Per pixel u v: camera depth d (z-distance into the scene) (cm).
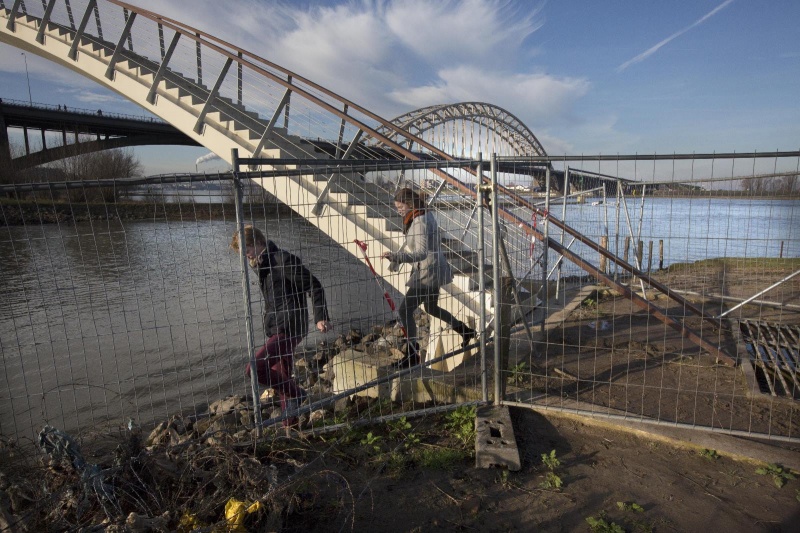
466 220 640
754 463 314
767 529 252
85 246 1259
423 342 687
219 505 254
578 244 841
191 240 1415
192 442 313
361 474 307
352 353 515
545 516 264
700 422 360
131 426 314
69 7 1150
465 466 314
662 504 274
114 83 1056
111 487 256
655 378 446
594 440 346
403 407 410
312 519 261
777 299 798
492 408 379
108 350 848
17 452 294
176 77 1052
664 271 1168
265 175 325
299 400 387
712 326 625
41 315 902
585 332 597
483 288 382
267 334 382
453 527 255
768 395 403
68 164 4822
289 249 423
